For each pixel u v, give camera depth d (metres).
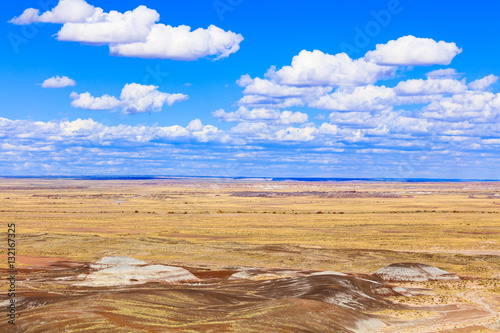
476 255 101.75
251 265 91.56
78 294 59.53
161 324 41.81
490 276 81.88
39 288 64.56
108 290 63.41
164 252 104.06
